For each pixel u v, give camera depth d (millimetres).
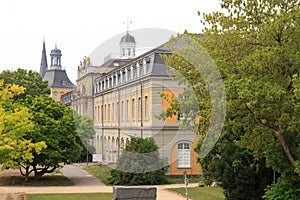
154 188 8648
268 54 14148
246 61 14570
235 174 18625
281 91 13516
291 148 15859
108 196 23578
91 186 28469
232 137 18750
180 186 26047
